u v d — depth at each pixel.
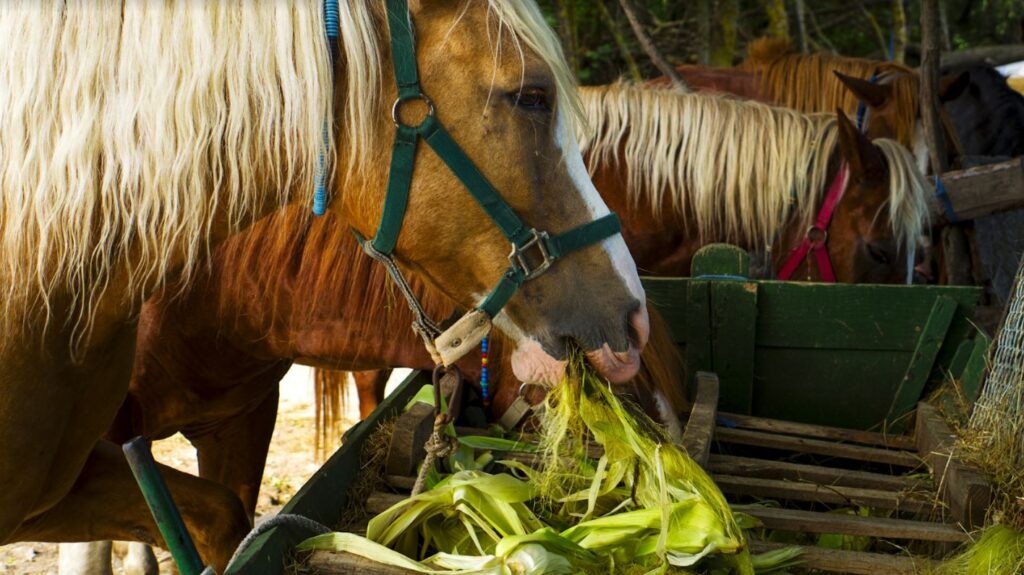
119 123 1.48
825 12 9.46
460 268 1.63
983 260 3.36
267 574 1.46
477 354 2.32
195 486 1.92
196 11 1.46
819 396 2.62
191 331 2.53
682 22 7.71
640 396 2.11
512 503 1.74
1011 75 6.66
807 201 3.12
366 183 1.58
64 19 1.47
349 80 1.51
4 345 1.57
